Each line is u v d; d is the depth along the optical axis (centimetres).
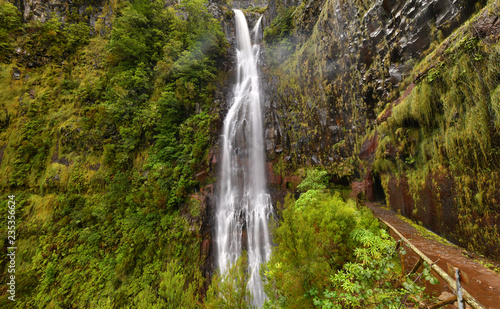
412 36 707
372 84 930
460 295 166
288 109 1559
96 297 1029
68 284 1070
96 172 1376
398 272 360
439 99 510
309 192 599
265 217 1384
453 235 469
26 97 1488
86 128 1451
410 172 657
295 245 346
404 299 221
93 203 1304
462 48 438
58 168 1358
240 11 2566
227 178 1490
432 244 470
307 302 298
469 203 425
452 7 571
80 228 1234
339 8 1200
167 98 1538
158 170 1356
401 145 684
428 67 548
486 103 385
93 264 1128
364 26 980
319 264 307
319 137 1312
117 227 1227
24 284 1046
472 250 414
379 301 234
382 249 294
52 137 1448
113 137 1448
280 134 1530
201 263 1165
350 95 1118
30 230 1201
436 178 530
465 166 436
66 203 1280
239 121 1655
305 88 1493
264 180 1505
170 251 1159
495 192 367
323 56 1352
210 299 482
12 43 1545
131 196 1310
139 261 1124
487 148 382
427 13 649
